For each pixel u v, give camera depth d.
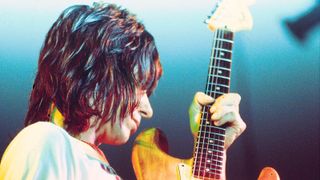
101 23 1.21
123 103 1.21
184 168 1.49
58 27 1.21
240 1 1.55
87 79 1.17
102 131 1.22
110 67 1.19
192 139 2.10
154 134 1.57
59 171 0.98
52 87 1.18
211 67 1.52
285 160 2.15
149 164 1.52
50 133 1.01
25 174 0.96
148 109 1.35
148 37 1.28
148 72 1.27
